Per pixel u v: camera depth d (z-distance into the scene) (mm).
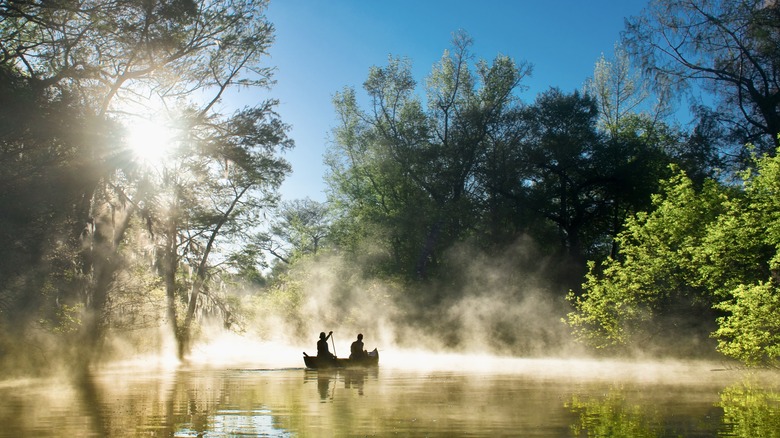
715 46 29844
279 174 23141
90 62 19438
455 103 43719
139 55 19875
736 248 16766
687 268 20281
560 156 39406
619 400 10867
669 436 7398
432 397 11555
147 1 17906
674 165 21594
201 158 25234
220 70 22938
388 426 8172
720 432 7641
